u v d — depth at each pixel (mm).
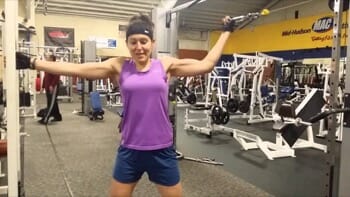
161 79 1511
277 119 4691
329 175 2143
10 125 1488
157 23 4430
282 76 9227
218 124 6020
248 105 7277
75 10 12438
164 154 1548
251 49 14391
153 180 1606
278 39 13031
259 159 4312
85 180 3326
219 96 7289
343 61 5090
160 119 1521
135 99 1492
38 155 4219
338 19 2037
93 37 13938
